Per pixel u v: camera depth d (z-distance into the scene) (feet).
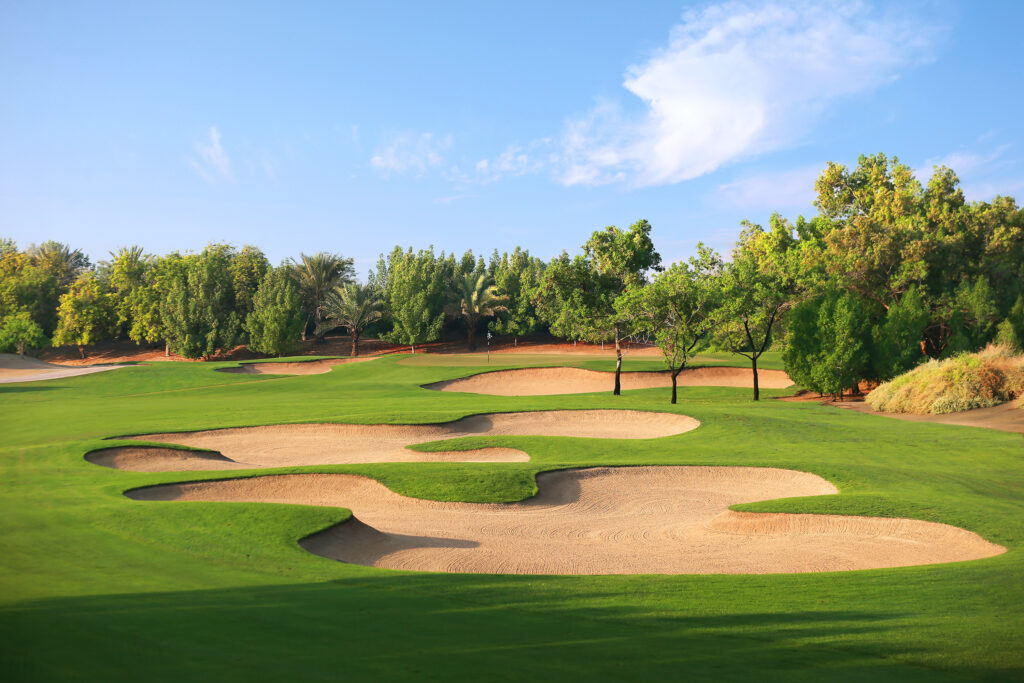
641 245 148.77
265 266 305.73
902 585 30.63
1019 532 42.16
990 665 20.44
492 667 19.72
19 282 328.08
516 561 41.24
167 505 46.62
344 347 296.30
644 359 217.56
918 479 59.26
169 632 22.62
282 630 23.16
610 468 65.92
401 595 28.66
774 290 135.13
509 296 278.87
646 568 39.88
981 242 168.76
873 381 143.54
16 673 18.39
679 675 19.31
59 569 31.78
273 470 62.75
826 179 193.26
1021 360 110.32
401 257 303.48
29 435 91.81
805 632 23.72
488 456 75.41
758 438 81.87
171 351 292.81
